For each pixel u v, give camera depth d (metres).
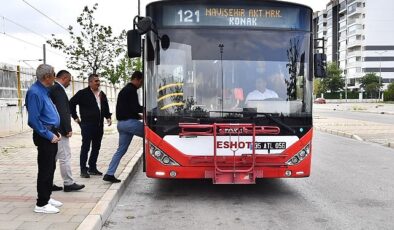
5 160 10.78
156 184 8.99
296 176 7.28
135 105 8.21
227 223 6.32
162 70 7.24
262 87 7.28
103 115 9.09
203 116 7.16
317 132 22.55
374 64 116.25
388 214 6.82
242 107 7.19
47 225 5.59
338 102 98.25
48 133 5.99
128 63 30.11
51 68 6.11
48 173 6.11
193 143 7.15
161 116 7.18
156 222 6.38
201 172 7.17
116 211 6.96
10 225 5.57
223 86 7.23
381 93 104.56
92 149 8.99
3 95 16.66
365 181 9.49
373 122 28.50
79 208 6.41
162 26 7.28
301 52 7.45
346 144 16.91
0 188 7.62
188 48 7.27
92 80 8.79
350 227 6.14
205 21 7.32
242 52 7.31
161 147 7.17
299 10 7.50
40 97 5.97
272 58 7.36
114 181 8.27
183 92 7.20
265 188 8.65
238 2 7.35
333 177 9.92
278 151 7.22
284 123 7.24
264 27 7.40
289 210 7.03
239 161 7.12
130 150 13.34
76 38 23.92
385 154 14.02
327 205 7.37
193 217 6.62
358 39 116.50
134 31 7.14
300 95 7.35
